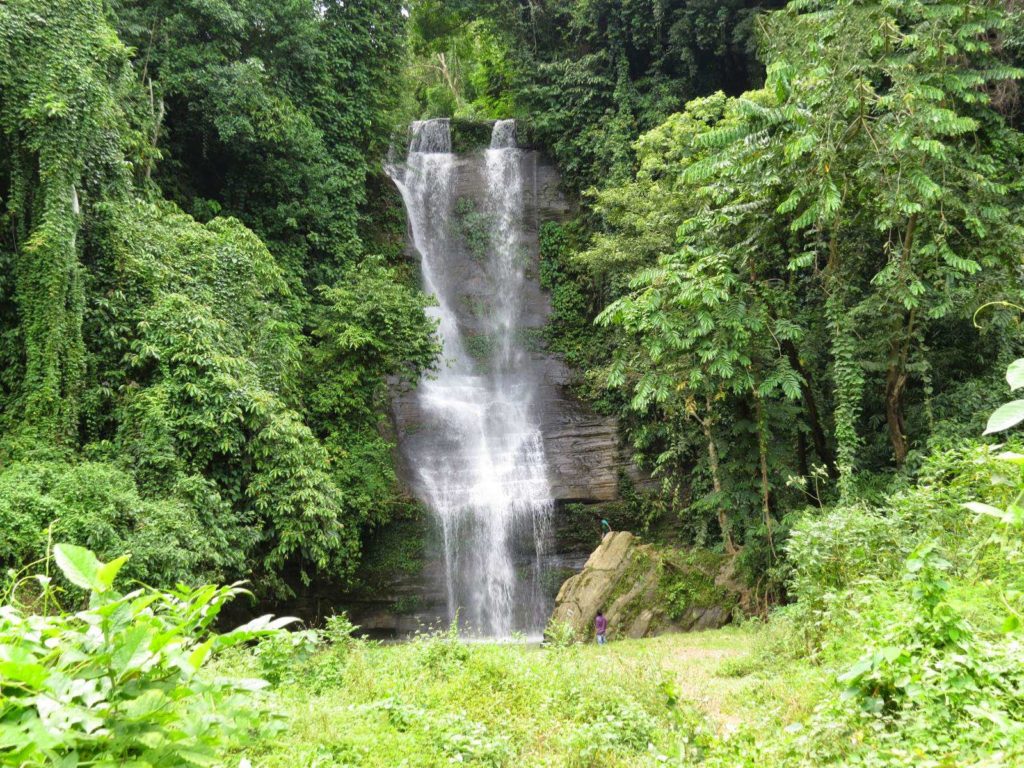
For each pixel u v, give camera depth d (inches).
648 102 1065.5
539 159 1160.2
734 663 403.5
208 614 118.7
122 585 415.5
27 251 514.0
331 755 202.5
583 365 1007.6
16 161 532.7
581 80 1127.0
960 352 660.1
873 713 184.1
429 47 1449.3
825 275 592.7
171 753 100.2
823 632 337.7
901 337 585.0
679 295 532.7
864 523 344.8
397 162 1151.6
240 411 541.3
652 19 1072.2
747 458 681.6
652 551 674.8
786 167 528.4
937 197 480.7
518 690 294.7
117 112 607.5
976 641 184.4
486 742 229.9
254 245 695.7
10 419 501.0
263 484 544.1
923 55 503.2
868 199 542.3
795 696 262.8
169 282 593.3
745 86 1081.4
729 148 551.8
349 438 736.3
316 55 930.1
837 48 497.4
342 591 704.4
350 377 735.7
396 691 277.1
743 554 657.6
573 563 805.2
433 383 973.8
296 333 762.8
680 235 597.3
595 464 874.1
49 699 91.3
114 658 99.3
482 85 1445.6
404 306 768.9
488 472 854.5
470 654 330.0
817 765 180.1
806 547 351.3
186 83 759.7
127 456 498.6
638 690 298.7
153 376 543.5
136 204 611.5
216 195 861.2
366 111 1021.2
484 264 1108.5
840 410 558.3
